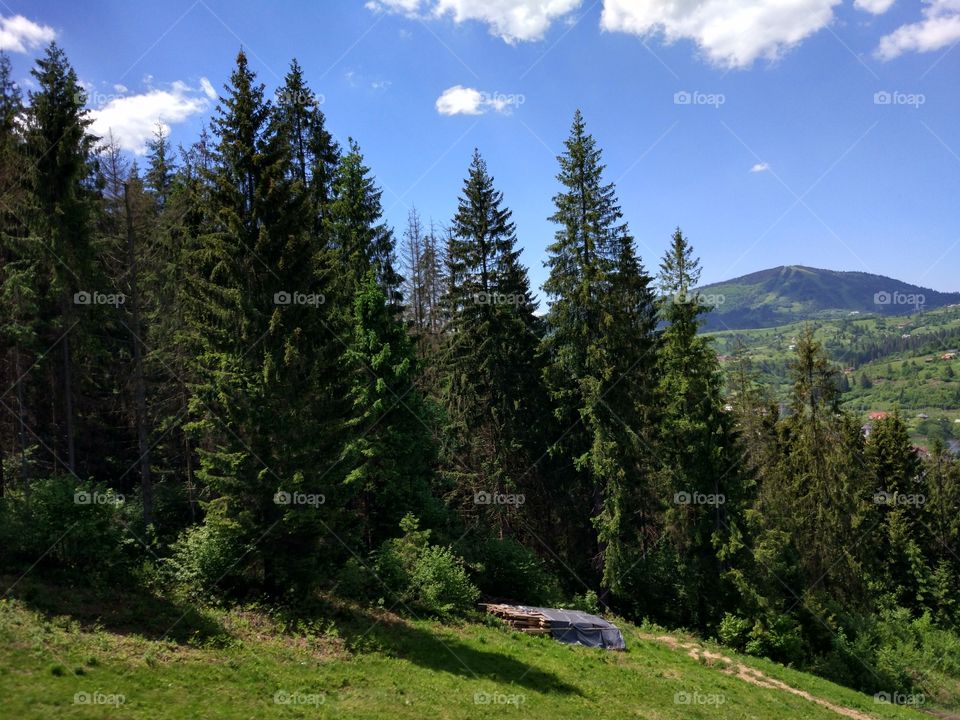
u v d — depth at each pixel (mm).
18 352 23656
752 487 30297
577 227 29328
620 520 29391
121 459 31219
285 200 18578
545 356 33719
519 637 22359
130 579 17156
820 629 30672
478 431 31656
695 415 30078
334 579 20953
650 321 31625
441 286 46188
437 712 14078
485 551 29281
